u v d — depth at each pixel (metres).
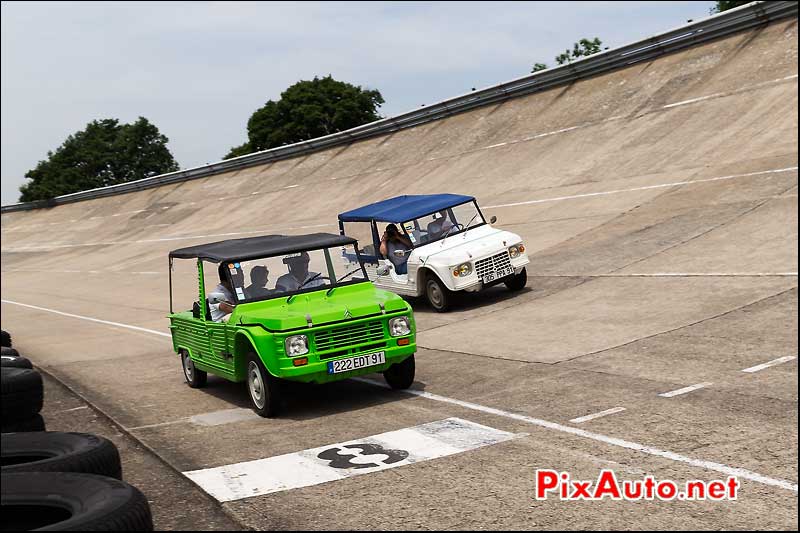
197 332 9.72
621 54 35.09
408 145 42.62
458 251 14.38
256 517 5.45
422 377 9.66
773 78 26.92
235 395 9.65
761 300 11.44
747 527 4.78
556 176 27.72
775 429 6.49
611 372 8.90
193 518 5.54
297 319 8.08
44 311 25.67
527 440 6.73
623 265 15.55
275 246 9.16
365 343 8.27
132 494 4.32
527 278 16.33
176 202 57.66
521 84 39.41
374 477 6.10
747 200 18.14
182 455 7.14
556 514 5.15
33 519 4.54
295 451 6.98
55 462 4.96
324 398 8.99
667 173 23.19
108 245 49.91
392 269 15.27
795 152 20.78
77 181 110.19
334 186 41.66
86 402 9.87
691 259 14.80
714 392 7.71
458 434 7.07
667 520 4.95
